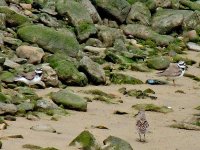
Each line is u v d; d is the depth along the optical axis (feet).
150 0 152.56
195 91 97.09
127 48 126.11
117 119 73.26
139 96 88.84
